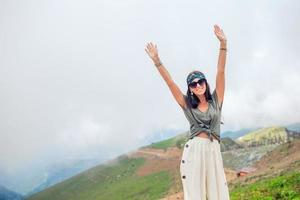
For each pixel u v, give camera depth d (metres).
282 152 44.72
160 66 3.04
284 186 9.21
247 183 26.94
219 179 2.87
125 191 72.25
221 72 3.04
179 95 2.99
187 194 2.85
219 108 2.98
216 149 2.91
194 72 2.96
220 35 3.08
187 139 2.96
